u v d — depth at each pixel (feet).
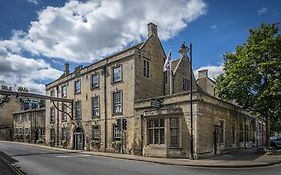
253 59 79.25
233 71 81.41
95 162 65.10
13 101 206.69
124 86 92.73
